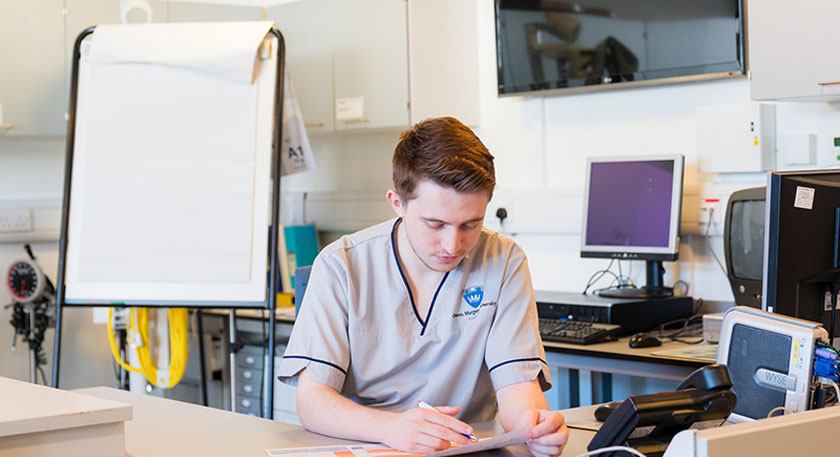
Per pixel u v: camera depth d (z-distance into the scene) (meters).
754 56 2.72
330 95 3.89
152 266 2.96
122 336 3.60
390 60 3.66
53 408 1.25
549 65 3.41
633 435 1.34
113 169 3.02
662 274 3.15
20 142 3.96
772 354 1.65
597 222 3.21
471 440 1.49
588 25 3.29
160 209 2.98
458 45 3.76
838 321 1.96
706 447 1.10
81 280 3.00
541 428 1.42
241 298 2.92
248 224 2.93
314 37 3.92
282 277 4.07
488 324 1.73
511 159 3.71
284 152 3.47
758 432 1.16
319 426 1.59
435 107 3.67
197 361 4.07
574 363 2.77
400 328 1.72
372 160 4.14
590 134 3.47
